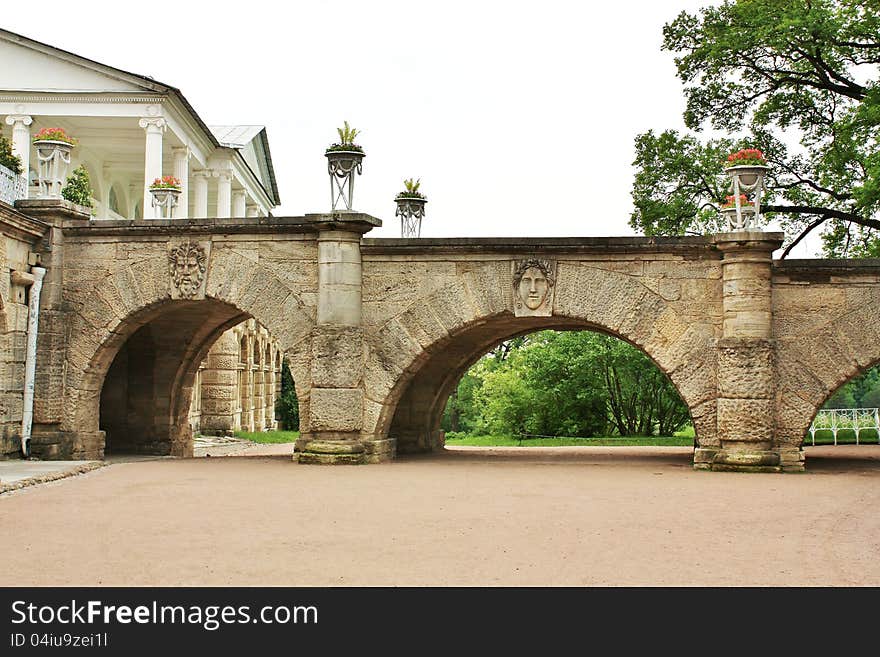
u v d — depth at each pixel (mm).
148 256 19453
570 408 38812
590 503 12336
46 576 8008
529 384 39250
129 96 37438
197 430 37719
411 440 23734
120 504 12203
